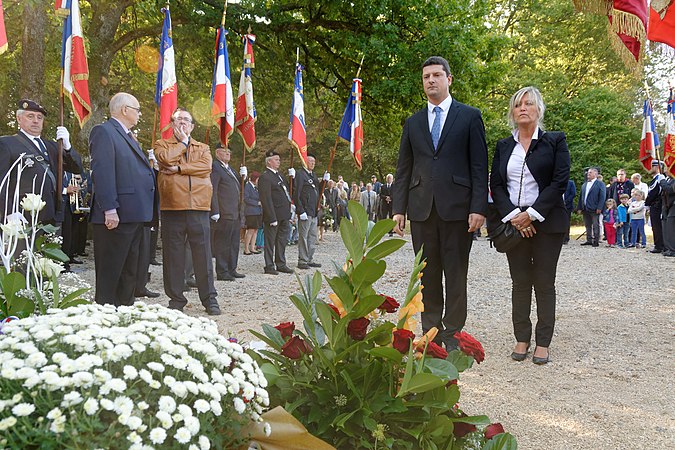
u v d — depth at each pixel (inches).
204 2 549.6
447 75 169.2
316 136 1214.9
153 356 56.4
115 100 191.6
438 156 164.6
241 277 347.9
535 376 159.6
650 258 470.0
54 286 85.0
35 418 48.3
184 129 226.8
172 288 227.6
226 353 64.4
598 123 1109.1
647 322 231.3
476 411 131.5
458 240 165.6
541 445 113.1
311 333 77.0
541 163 173.8
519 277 177.5
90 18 568.4
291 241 597.3
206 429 54.2
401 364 73.3
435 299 171.6
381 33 571.5
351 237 74.0
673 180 470.3
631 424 124.6
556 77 1152.2
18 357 53.0
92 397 48.7
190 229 228.8
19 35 537.0
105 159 180.7
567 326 224.1
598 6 172.2
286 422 65.3
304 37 627.5
